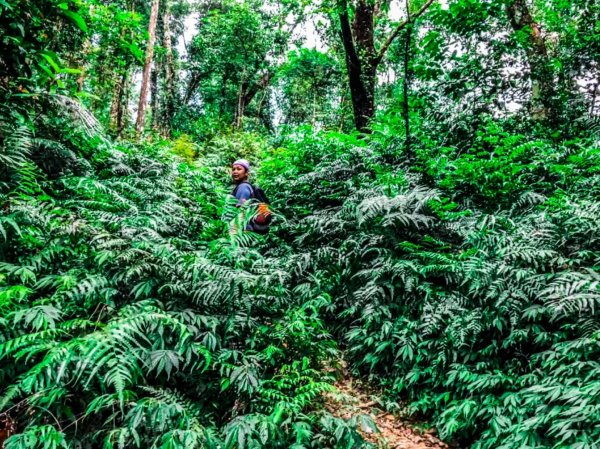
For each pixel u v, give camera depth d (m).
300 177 6.53
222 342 2.96
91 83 10.63
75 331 2.52
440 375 3.38
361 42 9.24
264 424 2.36
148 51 12.34
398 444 3.06
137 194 5.18
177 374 2.66
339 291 4.56
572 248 3.75
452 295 3.74
